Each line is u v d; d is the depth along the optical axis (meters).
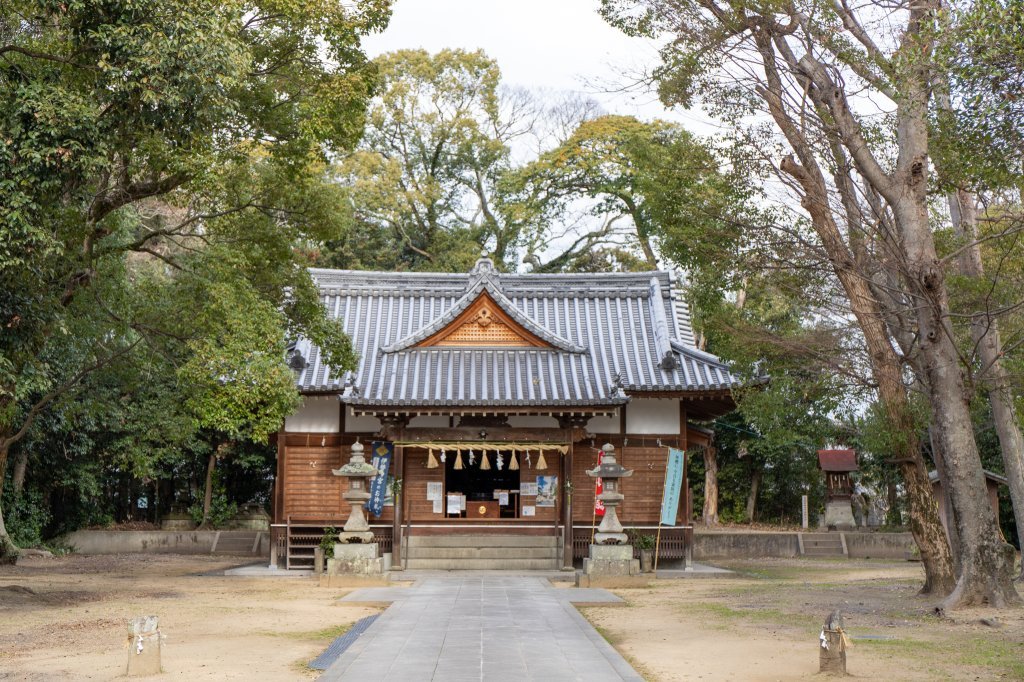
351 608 15.48
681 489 23.98
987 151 12.12
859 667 9.71
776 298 21.19
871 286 16.41
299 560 23.56
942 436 14.87
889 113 16.25
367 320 25.97
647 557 22.97
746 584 20.22
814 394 18.19
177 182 16.08
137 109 13.22
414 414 23.02
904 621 13.48
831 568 25.39
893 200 15.36
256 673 9.28
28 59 14.18
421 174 45.81
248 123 17.02
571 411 22.69
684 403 24.44
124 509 36.56
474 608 14.60
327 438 24.08
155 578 21.16
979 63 10.83
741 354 18.08
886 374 16.48
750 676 9.30
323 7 15.56
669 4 15.91
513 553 23.77
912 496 16.80
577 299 26.89
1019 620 13.10
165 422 28.98
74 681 8.80
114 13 12.82
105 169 14.34
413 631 11.97
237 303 15.84
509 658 9.91
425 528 24.06
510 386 23.36
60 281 15.48
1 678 8.94
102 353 19.62
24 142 12.19
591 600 15.98
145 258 31.61
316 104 16.53
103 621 13.21
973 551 14.41
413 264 45.78
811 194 16.12
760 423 18.84
